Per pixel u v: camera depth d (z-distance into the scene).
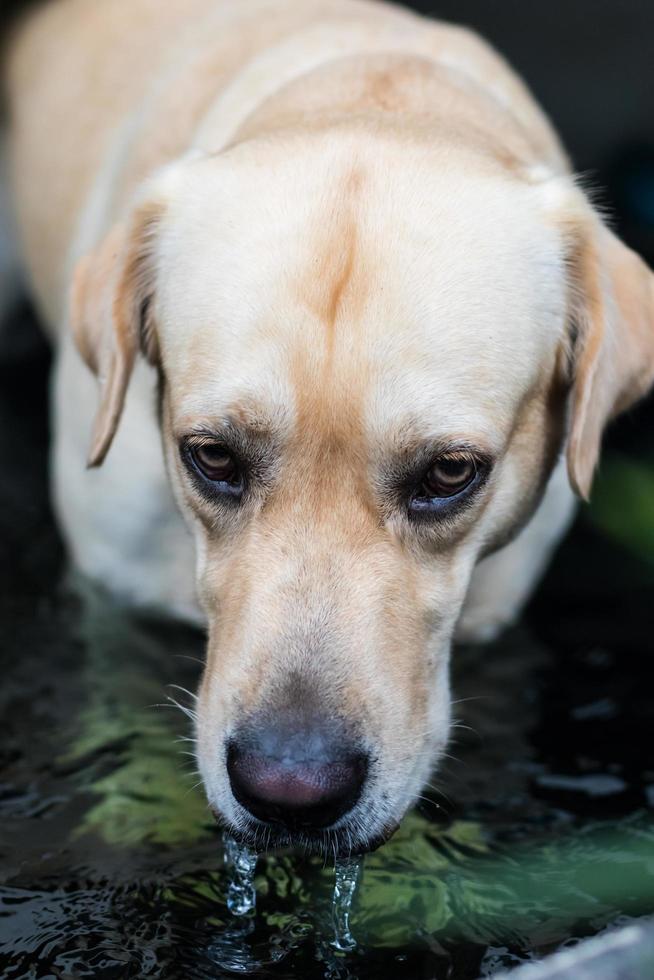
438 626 0.71
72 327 0.78
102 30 1.04
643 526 0.99
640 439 1.06
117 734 0.81
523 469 0.74
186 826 0.75
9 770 0.78
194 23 0.99
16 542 0.97
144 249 0.75
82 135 1.00
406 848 0.74
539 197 0.74
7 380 1.16
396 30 0.89
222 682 0.67
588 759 0.81
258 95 0.84
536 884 0.72
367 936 0.69
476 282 0.69
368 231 0.68
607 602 0.94
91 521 0.88
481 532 0.72
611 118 1.37
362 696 0.66
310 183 0.70
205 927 0.70
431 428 0.67
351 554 0.68
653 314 0.76
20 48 1.10
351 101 0.79
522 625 0.92
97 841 0.74
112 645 0.88
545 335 0.73
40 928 0.69
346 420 0.67
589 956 0.66
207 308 0.69
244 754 0.65
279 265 0.68
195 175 0.74
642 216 1.25
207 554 0.72
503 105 0.84
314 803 0.64
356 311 0.67
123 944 0.69
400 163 0.71
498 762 0.81
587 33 1.46
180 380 0.71
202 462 0.70
